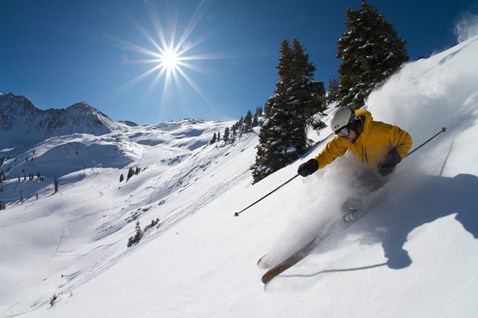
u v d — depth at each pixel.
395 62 14.16
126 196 135.12
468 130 2.66
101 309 4.95
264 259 3.04
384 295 1.70
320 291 2.07
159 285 4.30
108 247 64.38
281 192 5.70
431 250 1.78
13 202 188.00
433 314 1.40
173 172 127.94
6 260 84.25
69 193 171.50
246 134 105.25
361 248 2.23
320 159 3.16
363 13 15.12
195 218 10.38
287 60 19.52
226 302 2.68
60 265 73.19
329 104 41.53
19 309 45.22
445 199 2.10
